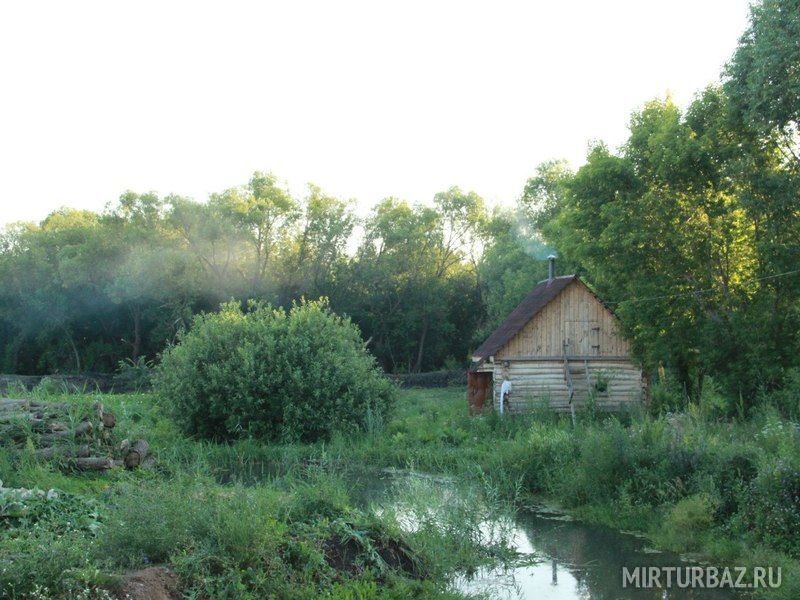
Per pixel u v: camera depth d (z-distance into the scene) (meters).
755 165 24.16
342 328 28.36
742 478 13.16
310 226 67.12
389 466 20.52
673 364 27.33
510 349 29.34
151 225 64.69
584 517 14.41
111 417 16.27
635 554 12.11
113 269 63.94
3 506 9.36
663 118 28.05
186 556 8.29
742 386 24.44
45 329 68.31
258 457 22.00
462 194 72.94
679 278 26.98
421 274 69.50
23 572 6.95
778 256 23.84
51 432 15.17
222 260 64.69
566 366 28.70
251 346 25.67
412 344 68.88
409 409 35.25
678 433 15.88
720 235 26.28
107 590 7.17
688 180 26.39
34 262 67.50
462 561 11.17
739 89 24.00
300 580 8.84
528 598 10.10
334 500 10.88
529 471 16.97
